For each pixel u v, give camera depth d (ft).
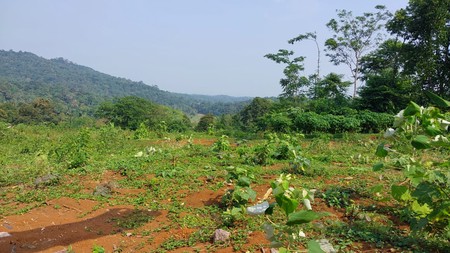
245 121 122.31
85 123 134.62
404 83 65.62
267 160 26.76
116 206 18.60
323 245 9.32
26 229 16.20
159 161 27.45
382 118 53.98
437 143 9.43
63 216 17.72
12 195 21.03
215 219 16.35
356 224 14.29
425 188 10.29
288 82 85.81
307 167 22.91
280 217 15.33
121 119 122.21
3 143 47.37
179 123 102.47
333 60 91.20
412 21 65.67
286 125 52.11
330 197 17.37
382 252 12.07
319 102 65.67
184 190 20.24
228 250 13.19
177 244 14.24
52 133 60.44
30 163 29.40
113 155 32.94
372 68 89.20
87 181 22.48
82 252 14.10
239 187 16.48
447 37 64.75
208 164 26.45
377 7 84.23
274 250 12.41
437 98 9.51
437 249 11.77
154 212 17.63
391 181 19.51
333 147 35.60
